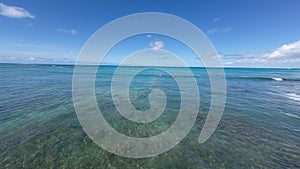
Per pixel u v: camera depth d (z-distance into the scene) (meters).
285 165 6.22
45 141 7.67
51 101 14.55
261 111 13.09
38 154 6.64
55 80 29.59
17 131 8.57
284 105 15.06
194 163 6.27
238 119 11.20
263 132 9.14
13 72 45.09
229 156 6.75
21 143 7.41
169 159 6.52
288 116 11.89
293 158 6.66
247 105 14.91
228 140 8.13
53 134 8.40
